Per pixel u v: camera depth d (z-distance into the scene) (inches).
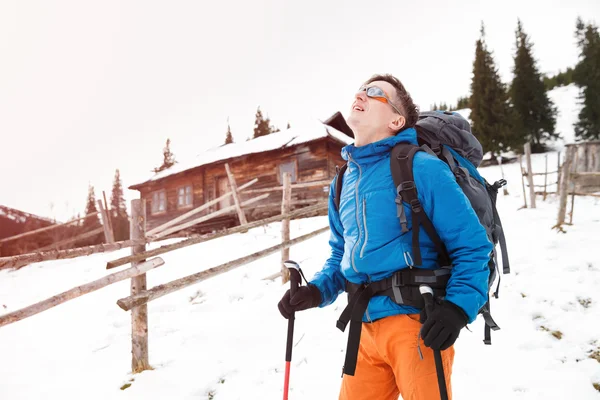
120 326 180.5
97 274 308.5
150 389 111.3
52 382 124.5
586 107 1204.5
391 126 60.1
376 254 52.3
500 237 62.7
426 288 45.6
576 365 110.3
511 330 135.0
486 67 1190.3
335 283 64.9
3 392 120.2
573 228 259.6
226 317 164.7
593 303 145.9
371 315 53.4
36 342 168.1
